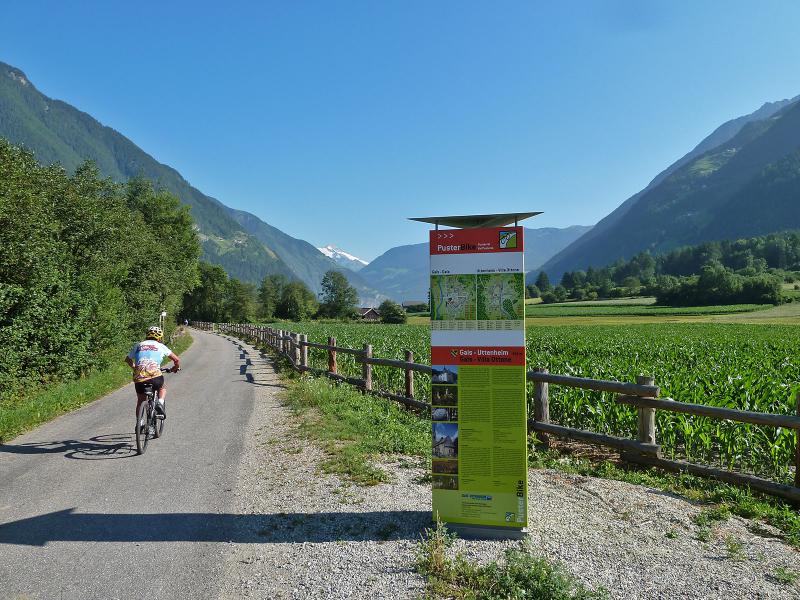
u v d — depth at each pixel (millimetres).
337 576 4055
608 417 9039
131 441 8883
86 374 18000
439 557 4105
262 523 5152
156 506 5699
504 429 4719
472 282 4797
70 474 6957
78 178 28719
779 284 114625
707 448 7441
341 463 6988
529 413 9914
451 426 4832
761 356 18328
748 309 104188
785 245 198875
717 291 120438
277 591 3895
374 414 9984
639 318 97812
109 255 25547
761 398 9109
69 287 16844
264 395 13953
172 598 3846
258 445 8383
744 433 7520
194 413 11469
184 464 7387
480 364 4777
